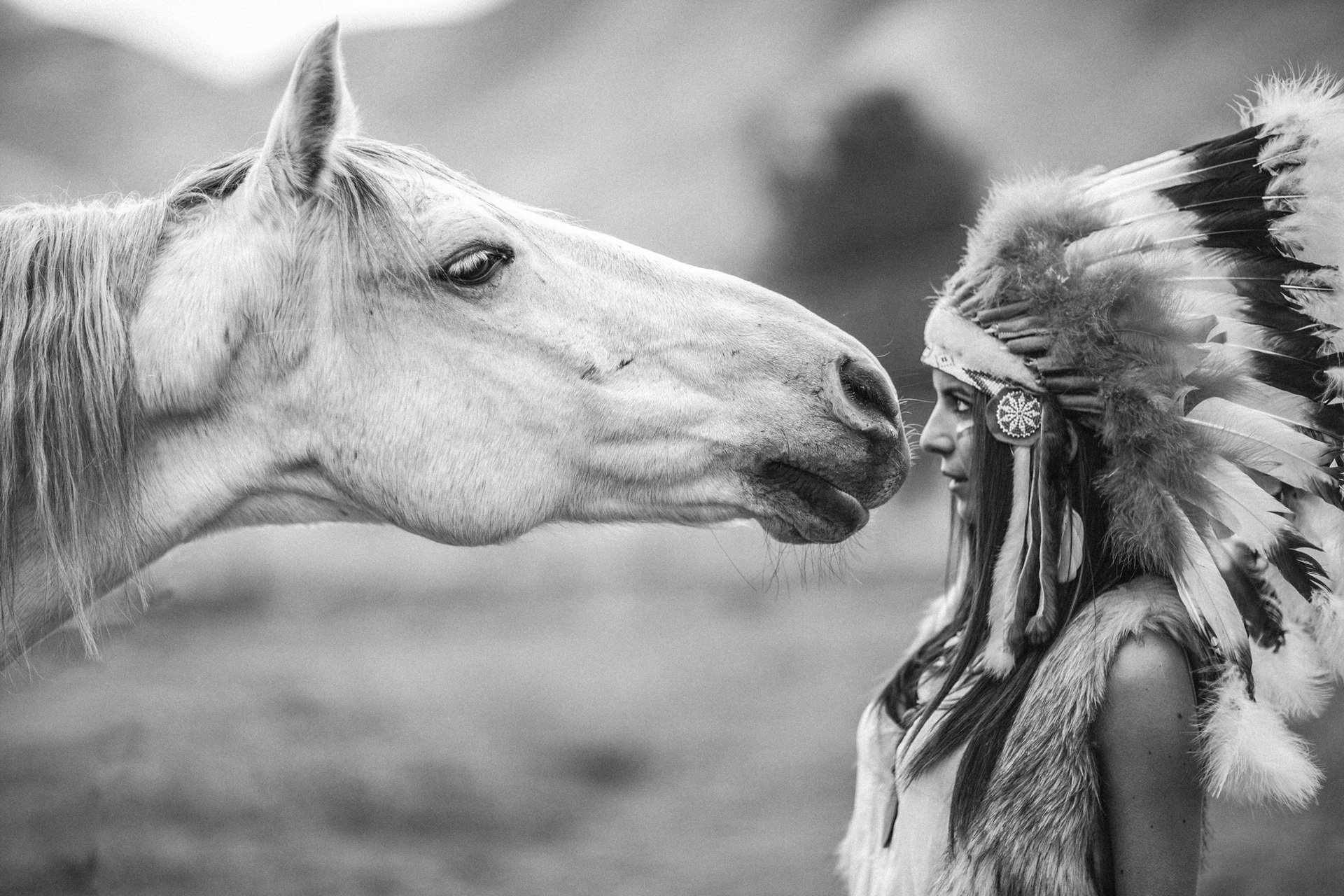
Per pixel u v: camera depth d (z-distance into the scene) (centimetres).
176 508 244
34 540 232
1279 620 195
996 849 188
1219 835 529
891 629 1582
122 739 767
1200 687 194
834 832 786
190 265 238
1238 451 191
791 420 254
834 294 2580
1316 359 195
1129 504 193
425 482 250
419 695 1198
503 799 837
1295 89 205
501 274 253
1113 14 13562
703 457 256
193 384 236
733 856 738
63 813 617
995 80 13075
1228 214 202
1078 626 196
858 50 16638
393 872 659
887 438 256
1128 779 187
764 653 1487
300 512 263
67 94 19625
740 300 267
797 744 1026
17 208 252
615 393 256
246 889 595
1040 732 190
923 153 3105
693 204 13512
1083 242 206
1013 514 204
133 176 5594
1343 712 564
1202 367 196
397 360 248
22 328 229
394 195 249
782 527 260
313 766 819
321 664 1359
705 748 1026
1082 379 199
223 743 818
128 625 272
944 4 15438
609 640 1659
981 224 219
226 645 1455
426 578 2111
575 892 661
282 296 240
